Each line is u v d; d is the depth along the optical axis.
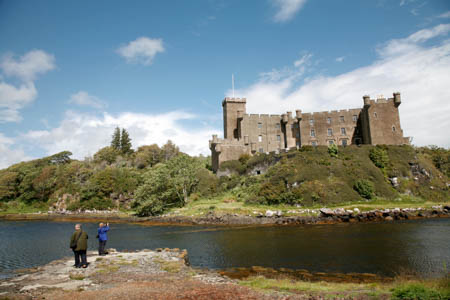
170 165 69.62
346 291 12.37
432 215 41.56
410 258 20.28
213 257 23.05
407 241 25.52
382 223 37.06
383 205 46.97
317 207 48.94
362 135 76.12
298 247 25.30
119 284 14.41
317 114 80.12
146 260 20.00
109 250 24.28
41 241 35.38
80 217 67.19
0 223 60.62
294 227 37.62
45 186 93.00
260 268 19.52
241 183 67.25
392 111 70.19
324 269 18.73
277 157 67.56
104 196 81.81
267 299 11.28
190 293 12.19
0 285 14.38
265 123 83.94
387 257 20.78
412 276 16.28
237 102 87.81
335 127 78.56
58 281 15.08
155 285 13.77
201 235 34.38
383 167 59.44
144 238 34.19
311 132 79.94
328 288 13.27
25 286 14.12
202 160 110.56
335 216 42.12
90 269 17.53
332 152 63.81
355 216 41.28
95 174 91.19
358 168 57.62
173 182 64.81
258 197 55.69
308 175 56.34
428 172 58.56
